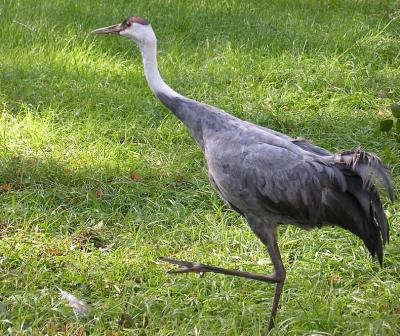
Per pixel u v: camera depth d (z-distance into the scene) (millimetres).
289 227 10969
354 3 21406
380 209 8625
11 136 12953
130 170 12328
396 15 19766
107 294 9633
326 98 15391
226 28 18703
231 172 8914
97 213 11180
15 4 18453
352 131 13906
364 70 16391
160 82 9680
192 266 8977
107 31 9984
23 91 14547
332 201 8625
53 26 17391
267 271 10117
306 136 13742
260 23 18969
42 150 12750
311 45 17797
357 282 9922
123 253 10297
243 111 14562
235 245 10695
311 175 8617
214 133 9156
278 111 14578
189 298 9430
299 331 8680
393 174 12305
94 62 16016
